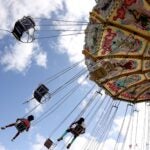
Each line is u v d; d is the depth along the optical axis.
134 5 11.07
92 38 12.32
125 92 14.47
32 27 10.52
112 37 12.19
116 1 11.16
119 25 11.80
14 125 12.88
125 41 12.22
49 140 13.77
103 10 11.52
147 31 11.68
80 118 13.66
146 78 13.53
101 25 11.87
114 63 12.88
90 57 12.84
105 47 12.45
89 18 11.99
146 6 10.86
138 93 14.52
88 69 13.02
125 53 12.59
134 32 11.87
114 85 14.05
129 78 13.64
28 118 12.93
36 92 12.39
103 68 12.56
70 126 13.62
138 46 12.25
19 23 10.34
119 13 11.47
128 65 12.98
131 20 11.58
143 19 11.39
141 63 12.84
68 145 13.46
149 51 12.28
